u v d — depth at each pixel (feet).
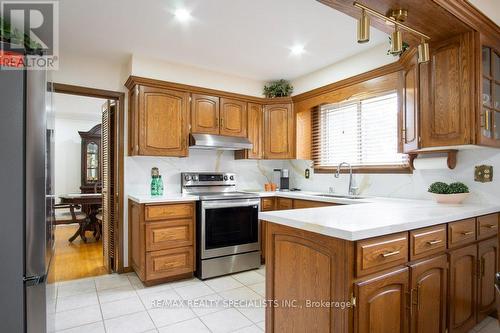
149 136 10.25
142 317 7.50
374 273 4.35
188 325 7.12
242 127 12.37
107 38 8.96
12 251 4.35
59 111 19.95
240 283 9.81
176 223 9.80
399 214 5.55
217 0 7.00
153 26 8.24
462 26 6.18
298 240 4.94
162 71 10.77
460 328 6.02
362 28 5.28
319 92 11.44
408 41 6.84
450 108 6.70
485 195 7.57
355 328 4.09
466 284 6.17
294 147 12.67
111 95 10.71
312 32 8.61
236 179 13.30
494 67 6.93
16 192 4.37
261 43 9.36
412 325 4.84
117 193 10.80
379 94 10.32
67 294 8.91
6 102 4.35
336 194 11.06
